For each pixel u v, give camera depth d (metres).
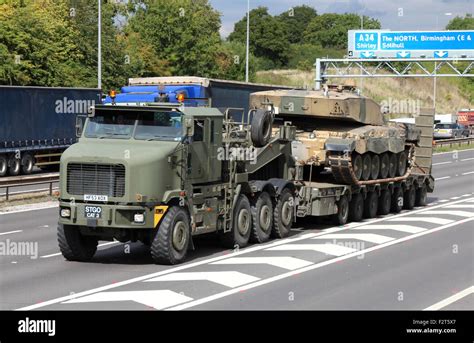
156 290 14.61
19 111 38.59
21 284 15.15
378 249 19.94
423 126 31.25
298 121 27.27
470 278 16.36
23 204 28.52
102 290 14.60
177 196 17.30
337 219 24.41
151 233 17.08
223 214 19.02
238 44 70.38
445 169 49.12
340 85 27.84
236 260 17.94
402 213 28.44
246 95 41.28
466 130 76.69
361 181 25.80
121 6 62.09
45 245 19.97
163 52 59.97
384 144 26.92
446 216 27.06
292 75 88.06
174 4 59.88
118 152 16.91
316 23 109.75
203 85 36.56
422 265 17.77
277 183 21.25
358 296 14.48
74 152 17.03
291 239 21.34
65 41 52.25
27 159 39.44
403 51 58.56
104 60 54.94
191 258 18.16
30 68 49.12
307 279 15.99
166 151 17.19
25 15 49.72
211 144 18.58
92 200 16.84
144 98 30.30
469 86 107.81
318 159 24.72
